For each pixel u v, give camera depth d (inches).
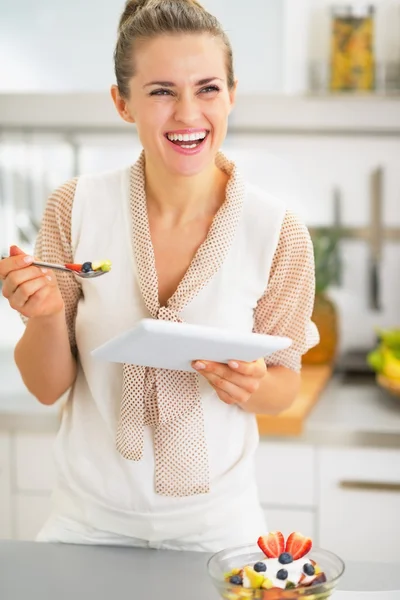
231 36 104.1
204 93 52.8
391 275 115.1
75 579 51.2
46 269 58.6
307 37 103.0
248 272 57.7
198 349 47.9
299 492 90.8
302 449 90.2
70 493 59.3
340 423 90.0
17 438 94.4
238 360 51.4
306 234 58.8
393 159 113.0
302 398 94.6
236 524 58.1
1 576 51.6
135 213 57.7
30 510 95.0
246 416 60.8
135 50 52.8
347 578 50.6
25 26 106.0
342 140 113.0
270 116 112.0
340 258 115.3
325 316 107.7
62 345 58.0
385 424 89.8
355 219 114.9
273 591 41.2
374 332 115.9
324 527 90.8
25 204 117.3
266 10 103.2
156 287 56.6
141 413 56.4
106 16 105.0
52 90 107.0
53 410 94.2
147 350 47.6
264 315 60.1
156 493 57.5
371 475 89.7
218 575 44.0
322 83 103.5
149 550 56.2
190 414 56.7
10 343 121.3
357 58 101.5
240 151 114.6
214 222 57.1
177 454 56.8
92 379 58.4
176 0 52.6
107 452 58.2
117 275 58.1
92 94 106.2
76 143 115.3
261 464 91.0
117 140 115.0
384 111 111.2
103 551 56.0
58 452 60.1
